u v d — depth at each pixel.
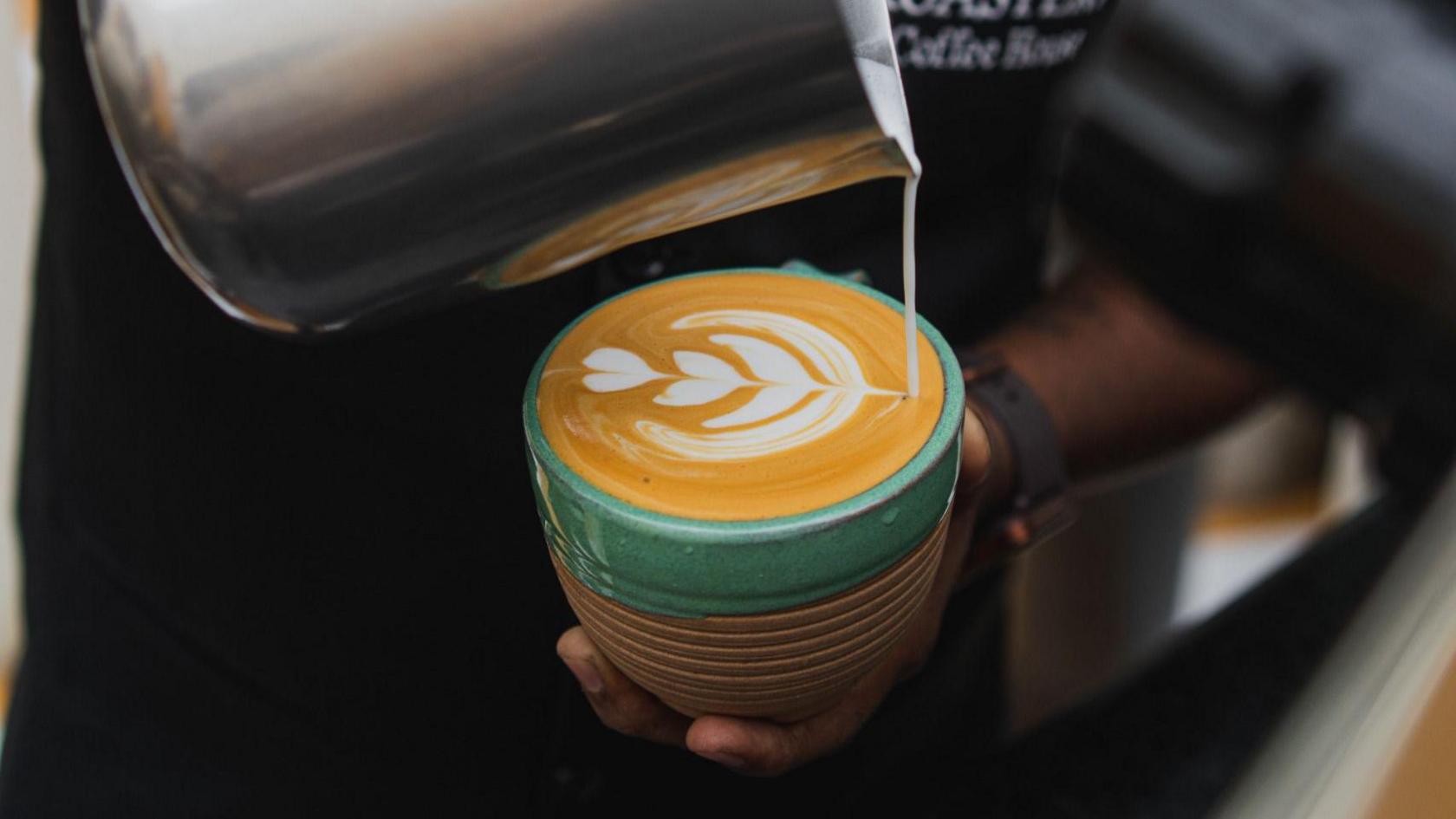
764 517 0.38
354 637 0.60
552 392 0.45
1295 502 1.27
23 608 0.62
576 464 0.41
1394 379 0.73
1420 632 0.29
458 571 0.62
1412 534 0.34
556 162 0.32
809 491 0.39
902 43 0.64
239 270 0.31
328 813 0.63
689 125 0.32
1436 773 0.27
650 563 0.39
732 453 0.42
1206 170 0.75
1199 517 1.12
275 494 0.57
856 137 0.34
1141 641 1.02
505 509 0.62
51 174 0.50
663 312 0.50
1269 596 0.73
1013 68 0.68
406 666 0.62
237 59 0.29
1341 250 0.72
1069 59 0.72
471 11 0.29
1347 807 0.27
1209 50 0.75
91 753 0.60
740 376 0.46
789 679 0.42
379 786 0.63
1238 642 0.70
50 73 0.48
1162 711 0.66
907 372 0.45
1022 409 0.64
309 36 0.29
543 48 0.30
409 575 0.61
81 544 0.56
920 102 0.67
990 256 0.77
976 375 0.64
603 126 0.31
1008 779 0.65
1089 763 0.65
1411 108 0.70
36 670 0.59
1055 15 0.67
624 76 0.31
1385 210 0.70
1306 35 0.72
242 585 0.57
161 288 0.52
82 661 0.58
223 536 0.56
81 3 0.30
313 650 0.60
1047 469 0.64
